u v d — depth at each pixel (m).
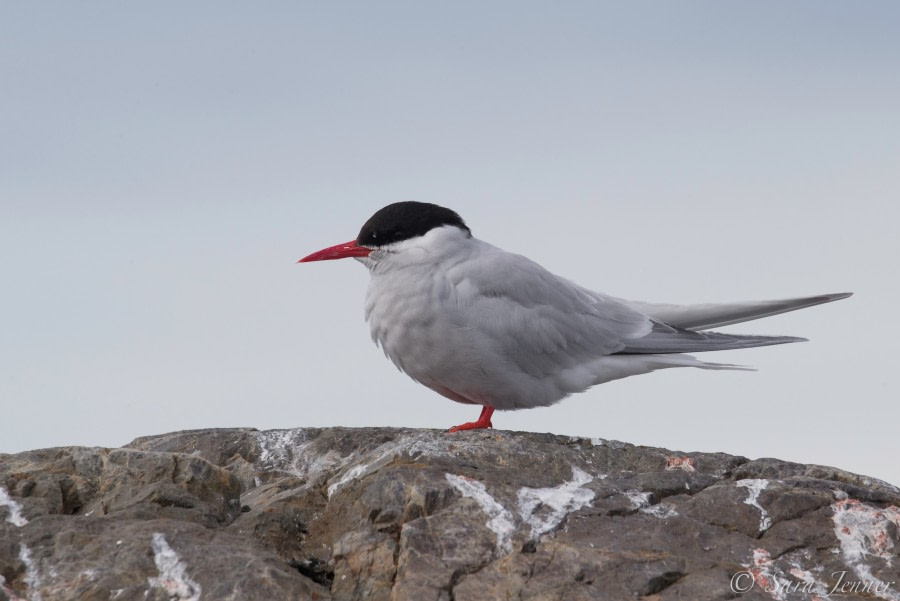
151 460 10.23
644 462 11.23
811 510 9.73
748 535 9.51
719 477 10.80
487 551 9.05
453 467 10.17
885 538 9.48
